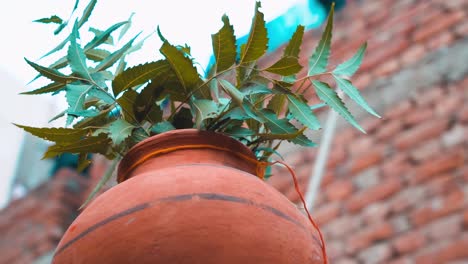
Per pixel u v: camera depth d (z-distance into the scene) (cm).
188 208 59
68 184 305
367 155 230
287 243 60
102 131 72
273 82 72
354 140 236
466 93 221
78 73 71
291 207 64
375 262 208
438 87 228
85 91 70
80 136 71
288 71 71
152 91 71
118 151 72
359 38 259
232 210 60
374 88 243
